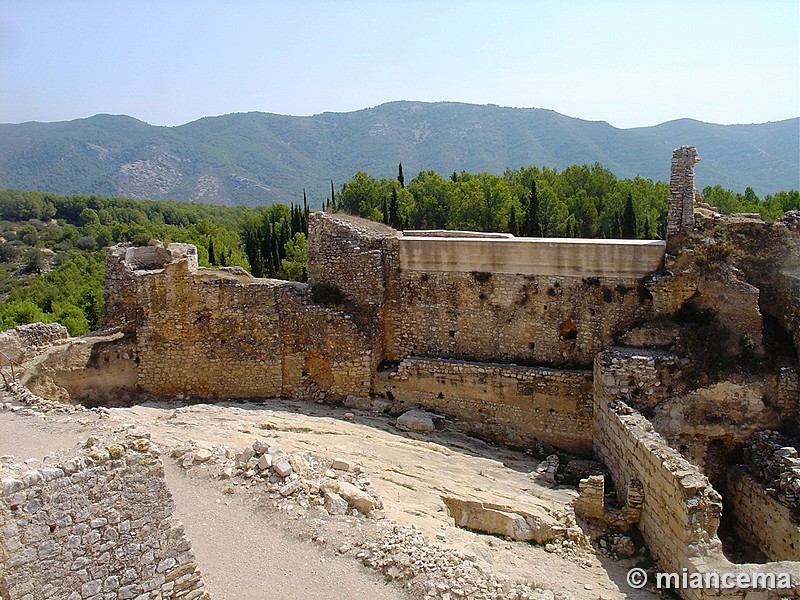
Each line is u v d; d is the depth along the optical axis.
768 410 27.59
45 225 181.12
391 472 24.73
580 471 27.88
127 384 33.44
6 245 143.88
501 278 32.28
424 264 33.25
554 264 31.48
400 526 19.03
